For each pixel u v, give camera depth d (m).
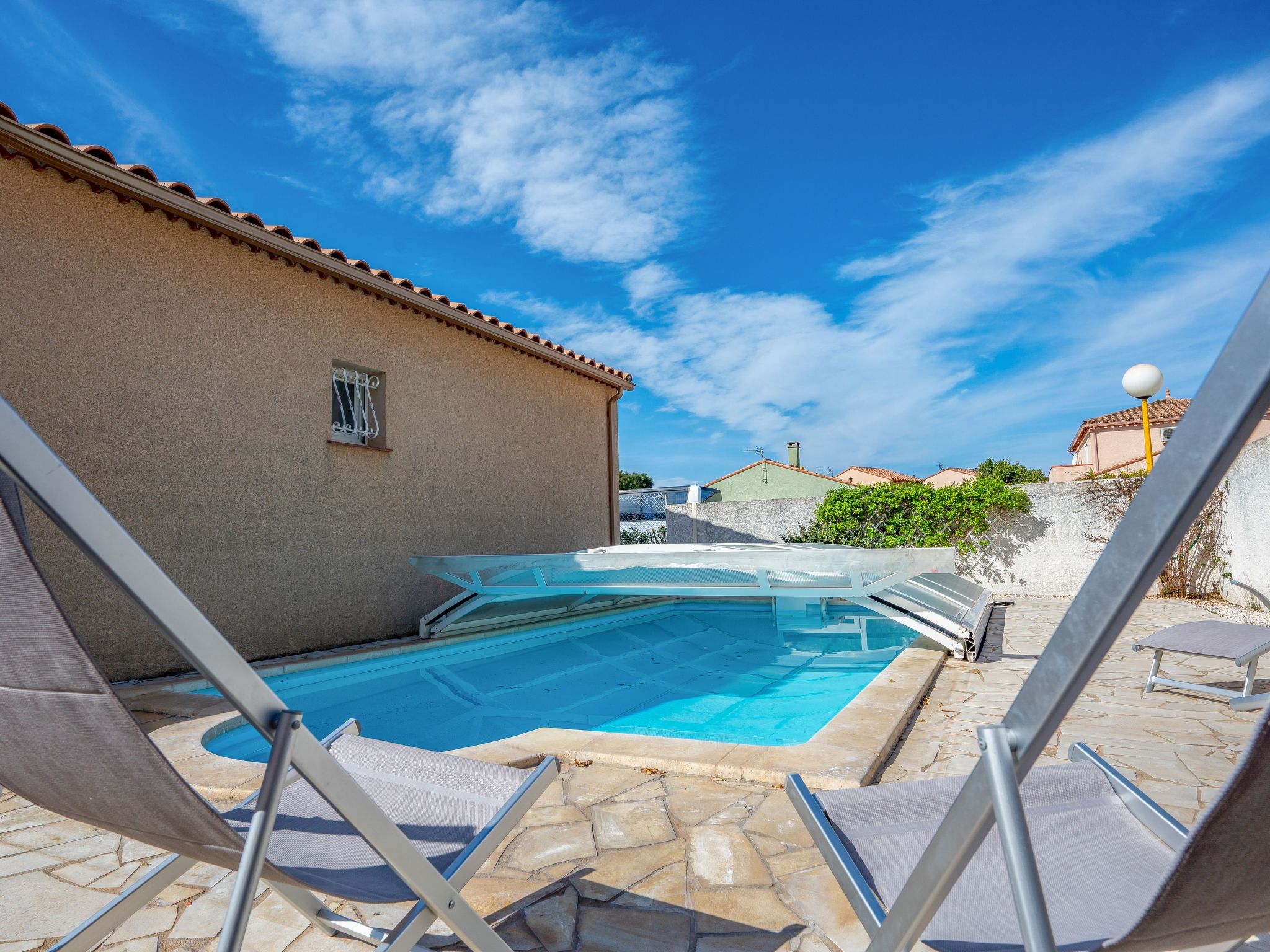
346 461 7.82
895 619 6.55
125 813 1.19
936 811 1.55
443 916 1.40
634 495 21.11
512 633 8.16
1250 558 9.19
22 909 2.27
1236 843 0.78
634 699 5.65
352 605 7.75
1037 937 0.81
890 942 1.12
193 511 6.34
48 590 0.91
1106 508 11.52
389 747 1.99
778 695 5.69
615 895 2.29
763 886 2.33
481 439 9.80
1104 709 4.46
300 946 2.04
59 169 5.38
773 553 6.05
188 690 5.61
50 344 5.47
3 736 1.16
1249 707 4.35
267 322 7.09
